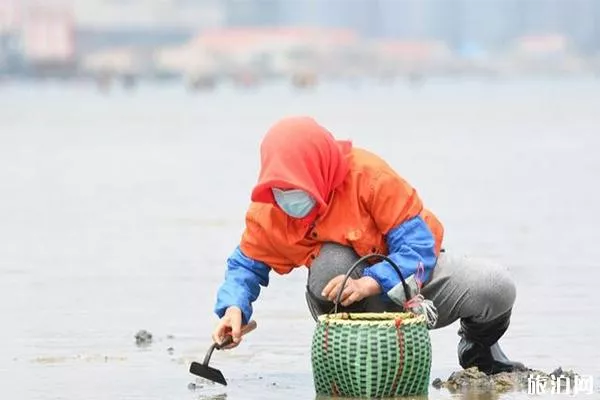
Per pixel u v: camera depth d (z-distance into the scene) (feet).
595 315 63.26
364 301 48.75
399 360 45.88
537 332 59.31
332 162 47.21
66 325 63.16
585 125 282.56
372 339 45.83
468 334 50.88
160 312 66.54
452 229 98.17
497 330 50.44
